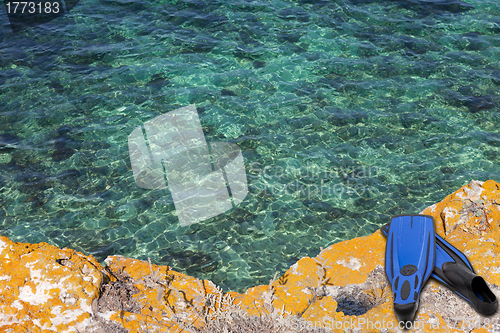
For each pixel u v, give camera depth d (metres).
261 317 4.12
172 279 4.69
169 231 6.81
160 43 11.48
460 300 4.18
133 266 4.75
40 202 7.37
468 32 11.50
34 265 4.17
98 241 6.68
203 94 9.72
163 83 10.10
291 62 10.66
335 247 4.98
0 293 3.95
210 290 4.58
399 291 4.16
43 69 10.67
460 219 5.12
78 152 8.34
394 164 7.95
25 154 8.34
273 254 6.46
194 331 3.97
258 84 9.98
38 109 9.45
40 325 3.80
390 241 4.82
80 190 7.55
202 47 11.27
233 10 12.79
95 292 4.11
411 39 11.31
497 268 4.44
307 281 4.59
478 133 8.51
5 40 11.77
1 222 7.01
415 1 12.93
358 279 4.59
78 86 10.08
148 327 3.98
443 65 10.35
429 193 7.37
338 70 10.34
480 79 9.87
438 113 9.01
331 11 12.59
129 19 12.55
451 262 4.43
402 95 9.52
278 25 12.05
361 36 11.50
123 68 10.64
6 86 10.09
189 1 13.30
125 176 7.79
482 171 7.71
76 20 12.55
